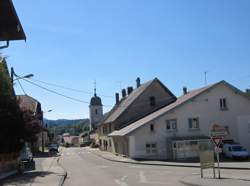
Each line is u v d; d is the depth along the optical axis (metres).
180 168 40.56
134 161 53.38
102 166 46.12
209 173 32.78
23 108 37.91
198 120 59.59
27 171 38.69
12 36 19.91
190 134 59.22
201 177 28.20
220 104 60.25
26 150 42.47
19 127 35.22
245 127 60.12
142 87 79.50
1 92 34.47
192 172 34.59
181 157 55.94
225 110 60.22
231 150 53.44
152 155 58.28
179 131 59.09
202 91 59.91
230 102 60.50
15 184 25.81
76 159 62.84
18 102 36.00
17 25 18.72
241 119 60.16
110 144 80.00
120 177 31.47
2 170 32.12
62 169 40.16
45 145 107.19
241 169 36.97
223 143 57.34
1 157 32.66
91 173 36.41
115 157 63.38
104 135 89.38
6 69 36.00
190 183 24.69
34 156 72.75
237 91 60.47
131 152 58.03
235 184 23.05
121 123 74.62
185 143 56.38
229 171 34.66
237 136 60.00
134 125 63.69
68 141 187.75
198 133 59.34
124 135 59.12
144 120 62.81
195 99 59.84
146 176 31.84
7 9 17.53
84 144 147.12
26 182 27.06
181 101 62.12
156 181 27.75
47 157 69.44
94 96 142.25
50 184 25.70
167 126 59.00
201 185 23.27
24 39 20.23
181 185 24.95
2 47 20.30
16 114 35.06
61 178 29.75
